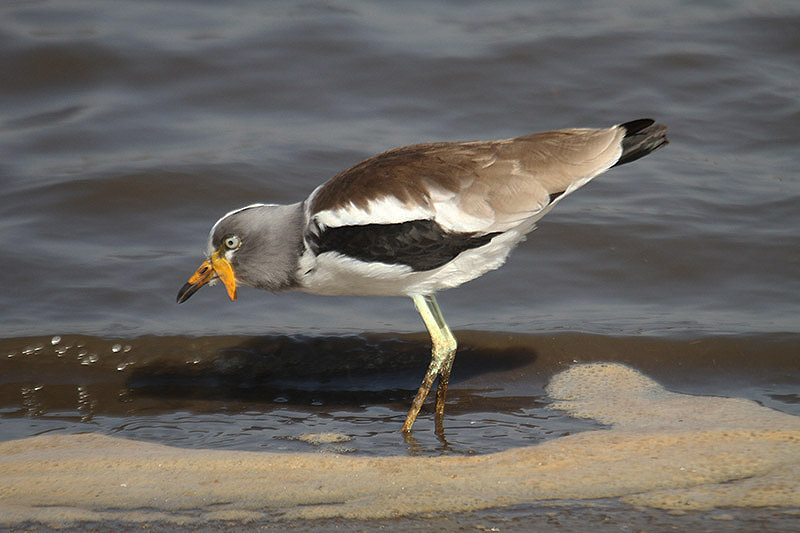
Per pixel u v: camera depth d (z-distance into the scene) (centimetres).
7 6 2077
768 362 1210
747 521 817
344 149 1698
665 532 802
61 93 1870
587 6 2130
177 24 2047
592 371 1212
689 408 1096
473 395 1164
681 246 1462
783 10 2062
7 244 1466
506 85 1870
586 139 1020
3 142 1720
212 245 1074
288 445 1030
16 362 1234
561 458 954
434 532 813
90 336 1264
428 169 1005
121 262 1445
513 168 1003
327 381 1230
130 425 1092
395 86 1875
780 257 1434
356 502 872
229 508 864
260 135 1752
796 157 1677
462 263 1026
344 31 2017
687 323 1295
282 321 1343
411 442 1035
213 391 1200
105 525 835
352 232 999
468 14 2106
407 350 1277
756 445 965
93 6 2102
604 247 1470
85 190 1588
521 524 823
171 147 1716
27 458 975
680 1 2131
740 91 1845
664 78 1883
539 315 1340
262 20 2062
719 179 1623
